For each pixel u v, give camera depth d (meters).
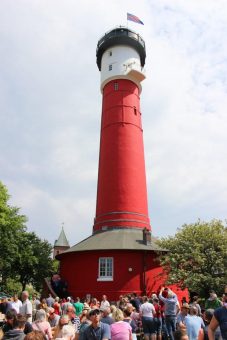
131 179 31.89
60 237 76.69
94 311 8.68
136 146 33.53
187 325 9.86
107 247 27.64
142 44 37.44
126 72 35.12
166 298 15.62
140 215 31.14
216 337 8.75
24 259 41.34
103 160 33.34
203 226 24.69
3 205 35.25
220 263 22.59
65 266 29.86
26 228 41.06
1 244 36.44
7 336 6.84
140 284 26.86
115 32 36.56
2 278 42.34
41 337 5.04
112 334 9.20
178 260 24.02
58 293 28.02
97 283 27.19
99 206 32.09
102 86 36.84
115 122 33.88
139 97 36.94
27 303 12.30
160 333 16.45
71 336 8.39
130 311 11.53
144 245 28.09
